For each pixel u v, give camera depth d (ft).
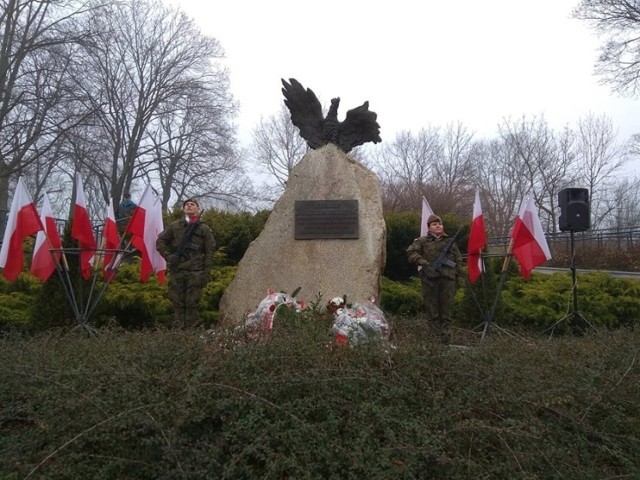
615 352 16.14
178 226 24.84
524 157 133.49
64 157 88.63
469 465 10.59
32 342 16.39
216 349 13.26
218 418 11.41
